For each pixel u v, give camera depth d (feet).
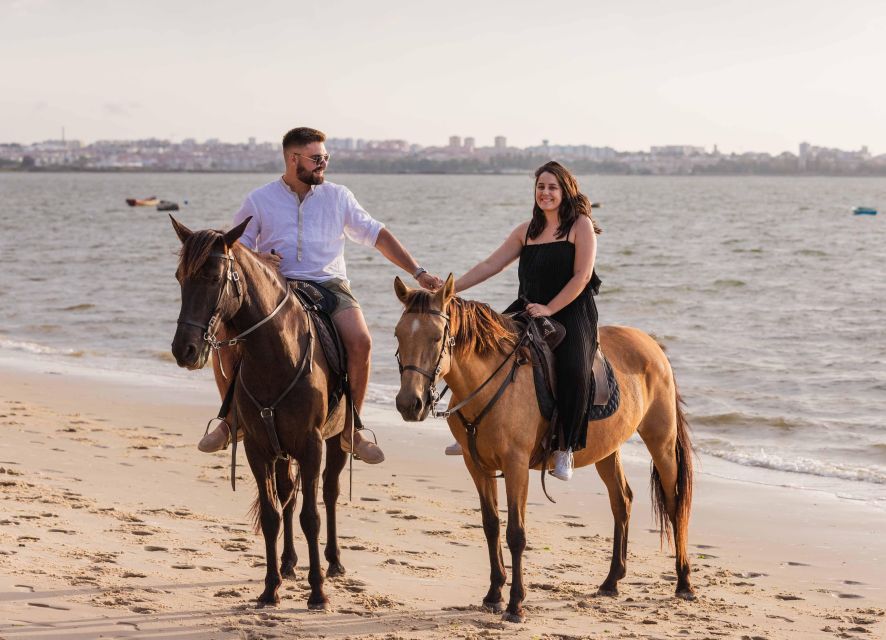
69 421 44.65
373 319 85.56
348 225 24.09
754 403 54.80
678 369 64.80
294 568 24.34
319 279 23.81
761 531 32.37
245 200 23.88
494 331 21.38
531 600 23.75
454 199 450.71
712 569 28.12
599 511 34.12
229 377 23.34
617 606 23.71
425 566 26.04
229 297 19.88
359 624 20.84
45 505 28.71
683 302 100.01
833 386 59.26
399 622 21.11
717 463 42.39
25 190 573.33
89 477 33.55
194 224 255.09
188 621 20.22
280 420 21.16
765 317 89.20
